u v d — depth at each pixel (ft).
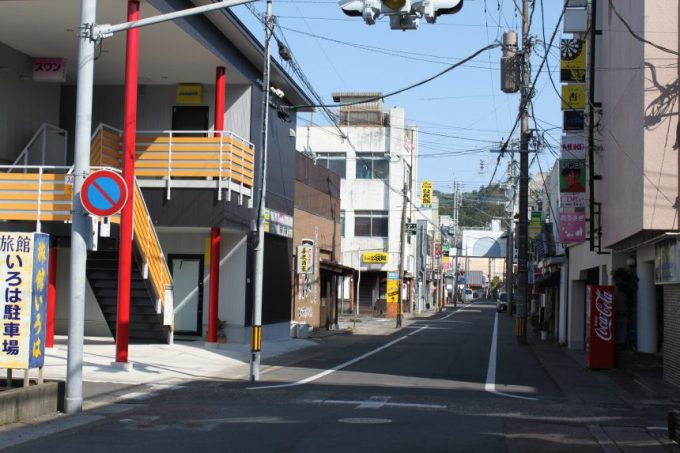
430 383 58.70
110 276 71.67
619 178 63.62
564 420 41.47
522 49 93.20
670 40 53.47
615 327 69.62
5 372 53.36
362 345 101.14
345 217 197.67
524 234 107.34
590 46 75.82
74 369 39.52
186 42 72.38
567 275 103.50
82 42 40.04
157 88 87.92
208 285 85.51
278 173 99.30
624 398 52.37
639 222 54.39
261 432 35.01
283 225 101.55
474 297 512.63
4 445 30.91
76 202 39.60
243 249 85.51
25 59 77.46
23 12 65.57
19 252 36.83
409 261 222.07
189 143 76.48
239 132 87.25
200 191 76.59
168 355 70.08
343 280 202.28
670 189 53.01
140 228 68.49
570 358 84.02
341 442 32.96
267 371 65.41
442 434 35.60
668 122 53.31
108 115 88.02
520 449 32.65
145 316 75.05
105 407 42.42
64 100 85.25
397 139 197.98
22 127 77.41
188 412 41.01
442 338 118.11
